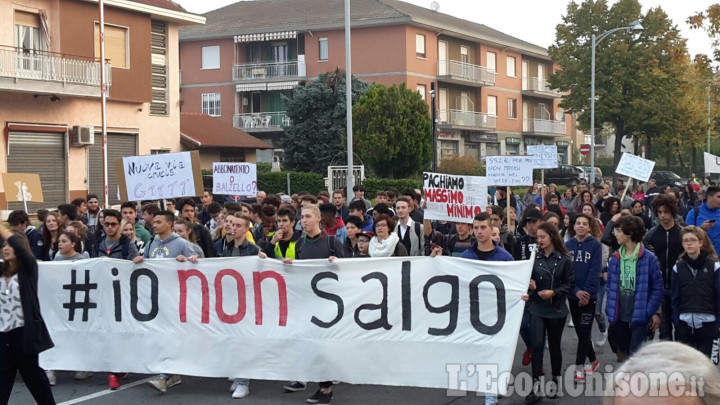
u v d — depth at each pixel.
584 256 8.52
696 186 25.31
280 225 8.66
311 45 50.03
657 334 10.23
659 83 48.19
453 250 9.17
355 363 7.80
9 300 6.77
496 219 9.84
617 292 8.05
